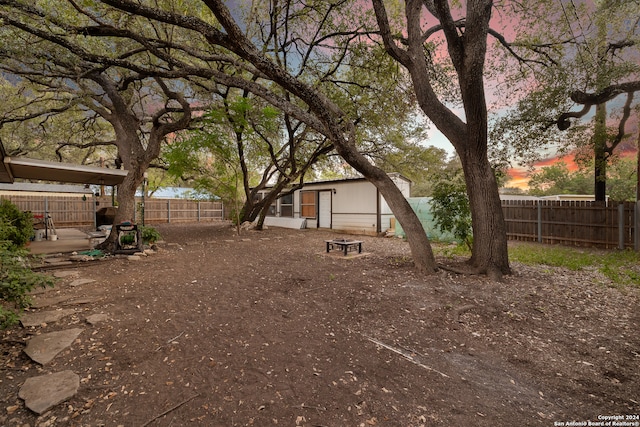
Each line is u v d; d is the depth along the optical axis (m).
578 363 2.66
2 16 4.62
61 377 2.26
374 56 7.39
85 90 8.32
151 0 5.73
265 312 3.73
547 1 6.25
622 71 6.91
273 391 2.17
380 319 3.57
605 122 9.20
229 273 5.64
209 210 21.77
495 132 8.27
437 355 2.77
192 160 10.55
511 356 2.78
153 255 7.40
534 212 10.94
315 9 6.88
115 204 15.58
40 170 7.98
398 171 15.06
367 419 1.90
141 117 12.01
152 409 1.96
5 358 2.55
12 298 2.83
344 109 9.50
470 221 6.80
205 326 3.27
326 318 3.59
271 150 11.73
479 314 3.71
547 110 7.50
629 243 8.84
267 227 15.66
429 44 7.38
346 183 13.81
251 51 4.69
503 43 7.24
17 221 6.76
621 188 16.47
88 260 6.56
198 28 4.43
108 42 7.09
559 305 4.02
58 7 5.57
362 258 7.26
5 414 1.87
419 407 2.03
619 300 4.25
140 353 2.66
